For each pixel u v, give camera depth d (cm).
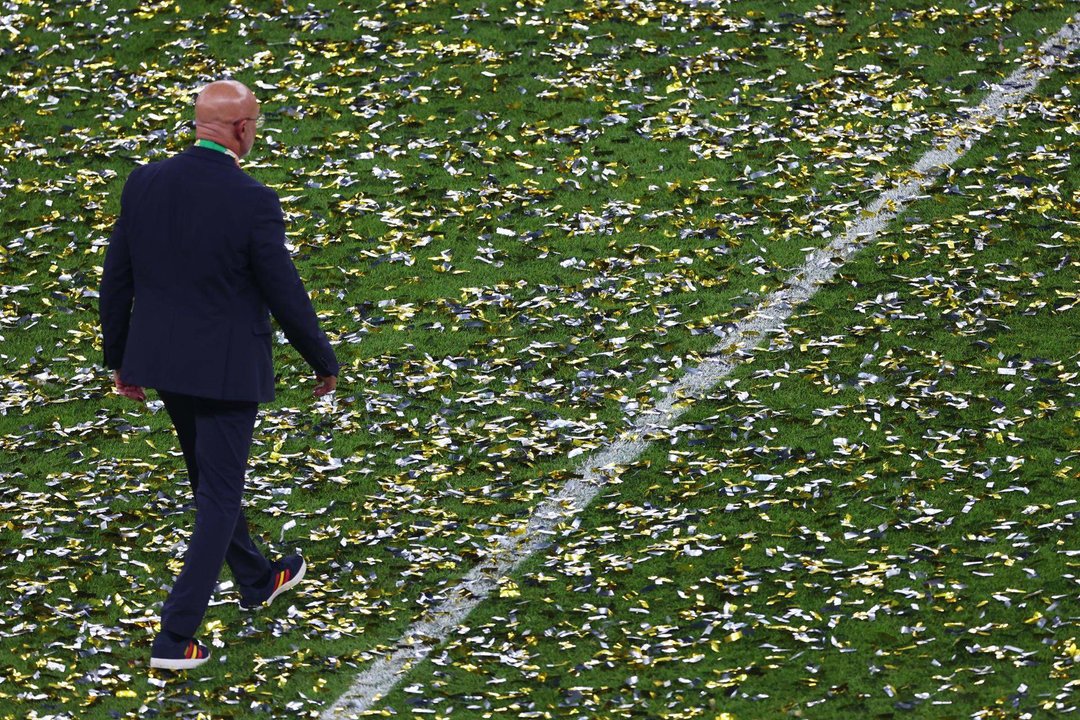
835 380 3023
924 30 4512
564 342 3228
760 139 4025
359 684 2206
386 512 2661
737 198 3766
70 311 3453
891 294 3325
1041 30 4488
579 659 2242
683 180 3856
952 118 4069
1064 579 2373
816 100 4181
